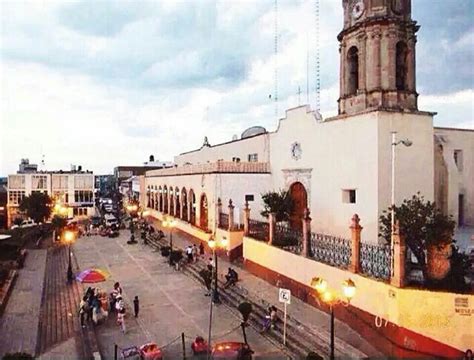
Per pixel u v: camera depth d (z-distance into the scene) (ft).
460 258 49.80
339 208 79.30
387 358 47.01
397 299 46.68
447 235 49.39
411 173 72.23
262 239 81.20
